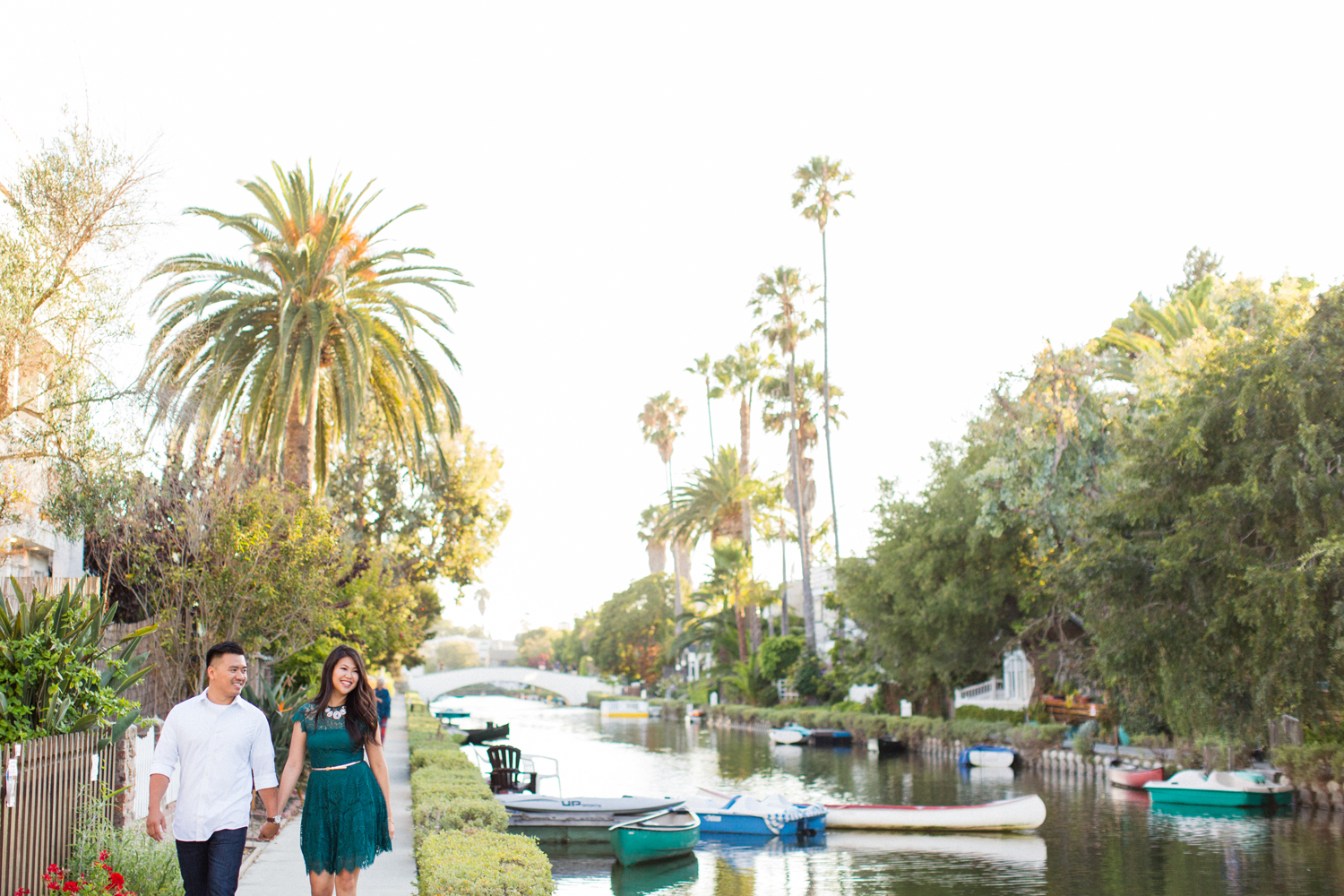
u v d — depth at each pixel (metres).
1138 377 30.27
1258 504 19.53
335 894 7.49
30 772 7.81
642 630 110.62
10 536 13.98
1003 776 34.03
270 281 24.06
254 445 25.00
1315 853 19.28
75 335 11.41
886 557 42.78
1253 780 25.08
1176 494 21.56
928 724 42.91
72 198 11.05
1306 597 18.00
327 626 18.69
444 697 146.50
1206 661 20.83
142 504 15.44
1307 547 18.83
